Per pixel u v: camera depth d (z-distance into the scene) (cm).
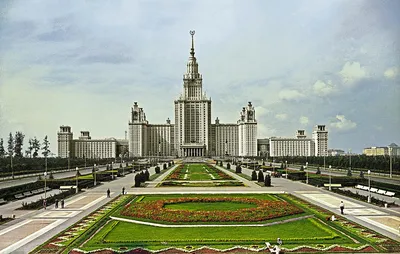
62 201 7050
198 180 11969
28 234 5056
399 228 5181
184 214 5850
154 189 9756
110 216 5991
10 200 8094
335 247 4331
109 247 4344
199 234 4884
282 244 4447
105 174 12912
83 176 12356
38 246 4444
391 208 6788
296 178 12244
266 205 6581
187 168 18662
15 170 14062
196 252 4175
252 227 5269
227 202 7362
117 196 8506
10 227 5469
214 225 5334
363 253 4138
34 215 6356
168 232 5000
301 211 6212
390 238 4706
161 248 4294
